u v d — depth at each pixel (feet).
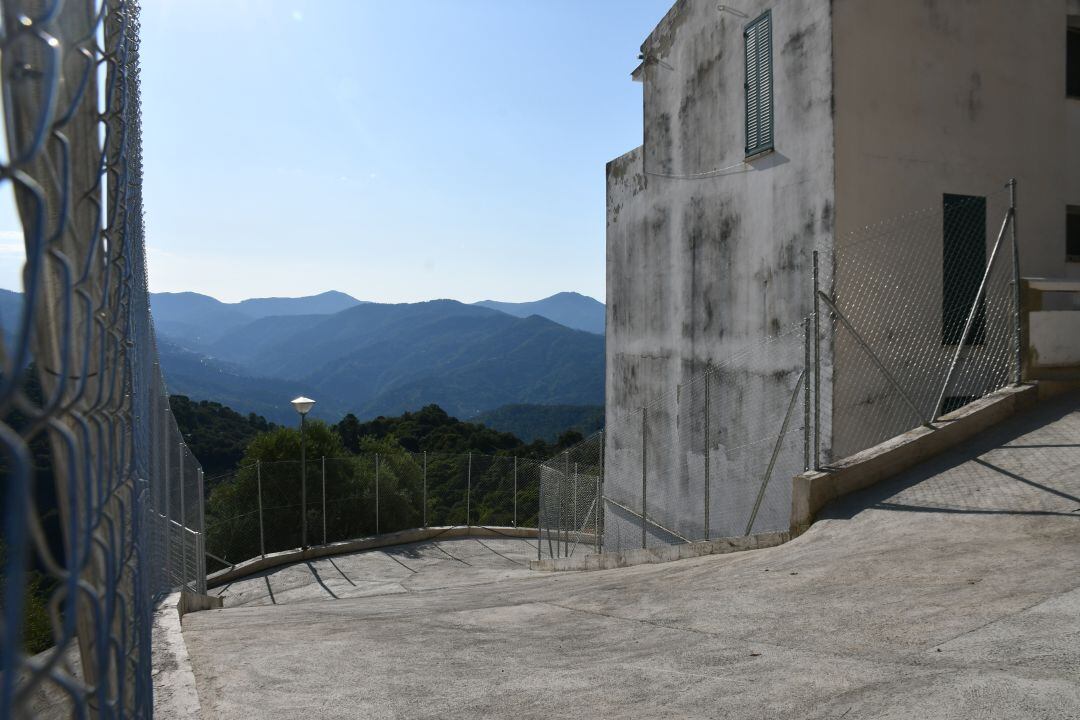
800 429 32.12
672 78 44.01
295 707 11.96
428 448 178.09
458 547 68.90
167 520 22.52
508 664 14.38
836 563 18.86
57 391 2.38
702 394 40.55
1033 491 20.47
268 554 63.10
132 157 7.51
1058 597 13.96
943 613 14.14
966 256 32.32
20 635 1.91
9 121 2.19
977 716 9.72
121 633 4.85
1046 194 34.17
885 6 30.99
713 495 39.42
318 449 91.91
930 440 24.89
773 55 33.88
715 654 13.76
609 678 12.88
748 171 36.29
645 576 23.94
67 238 4.58
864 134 30.55
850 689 11.14
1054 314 27.14
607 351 53.52
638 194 48.75
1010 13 33.47
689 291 42.19
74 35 4.50
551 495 50.11
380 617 21.85
